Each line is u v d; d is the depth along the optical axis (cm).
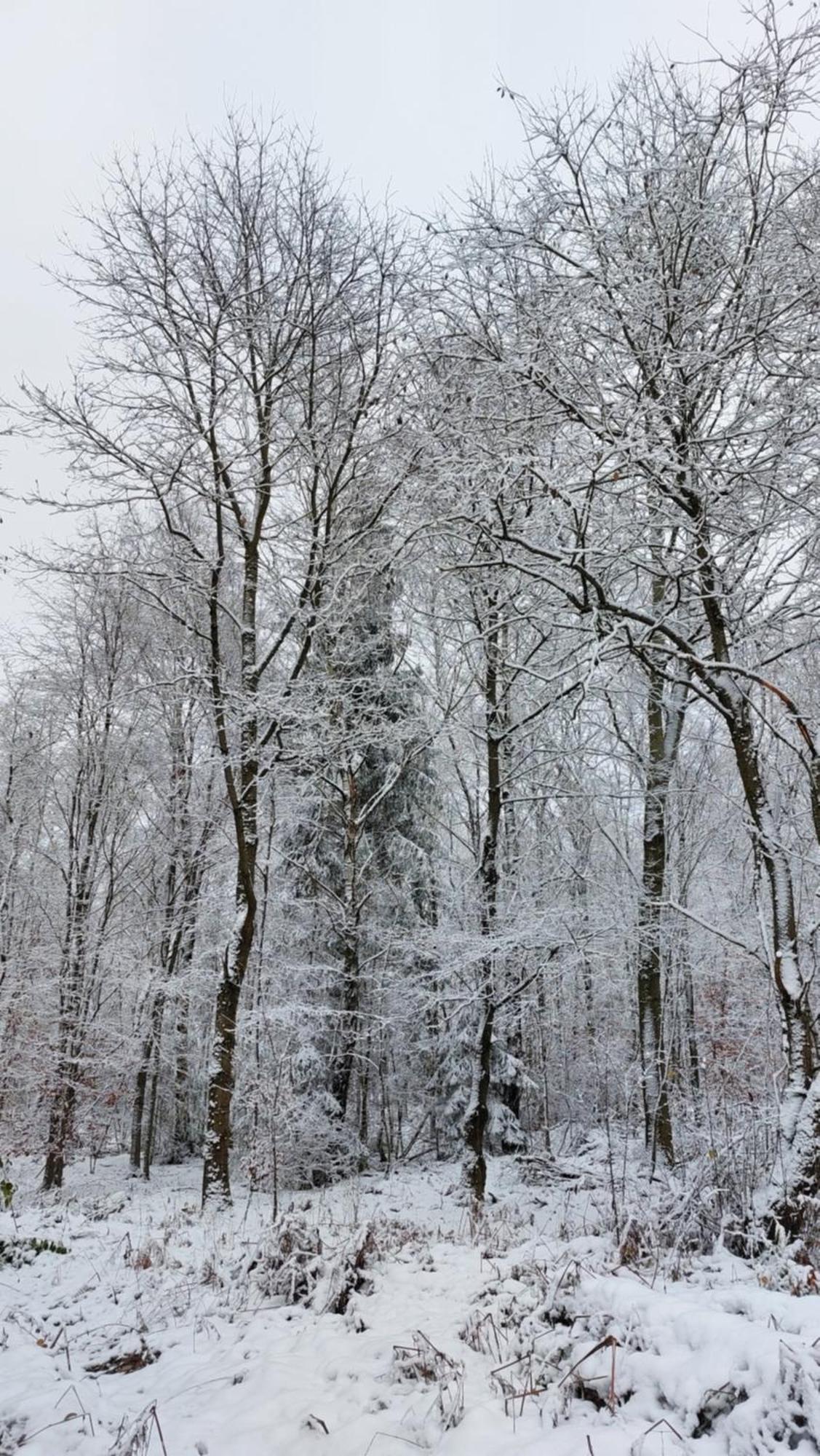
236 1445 396
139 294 1212
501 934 1202
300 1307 587
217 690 1296
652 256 814
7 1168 1786
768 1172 724
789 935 752
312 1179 1546
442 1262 654
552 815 1762
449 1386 420
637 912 1245
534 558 988
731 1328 365
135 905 2089
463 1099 1728
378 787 1817
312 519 1363
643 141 820
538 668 1138
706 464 783
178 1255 782
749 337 775
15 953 1780
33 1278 731
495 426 836
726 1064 1180
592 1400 377
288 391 1323
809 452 806
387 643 1695
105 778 1881
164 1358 534
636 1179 1093
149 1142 1888
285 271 1277
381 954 1667
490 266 862
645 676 1277
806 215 812
